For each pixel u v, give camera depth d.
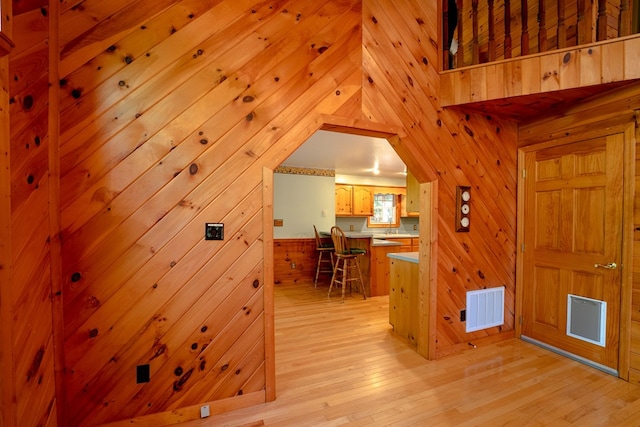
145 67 1.65
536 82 2.18
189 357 1.75
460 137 2.60
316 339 2.93
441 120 2.51
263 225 1.90
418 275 2.70
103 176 1.58
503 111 2.66
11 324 1.07
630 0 2.11
